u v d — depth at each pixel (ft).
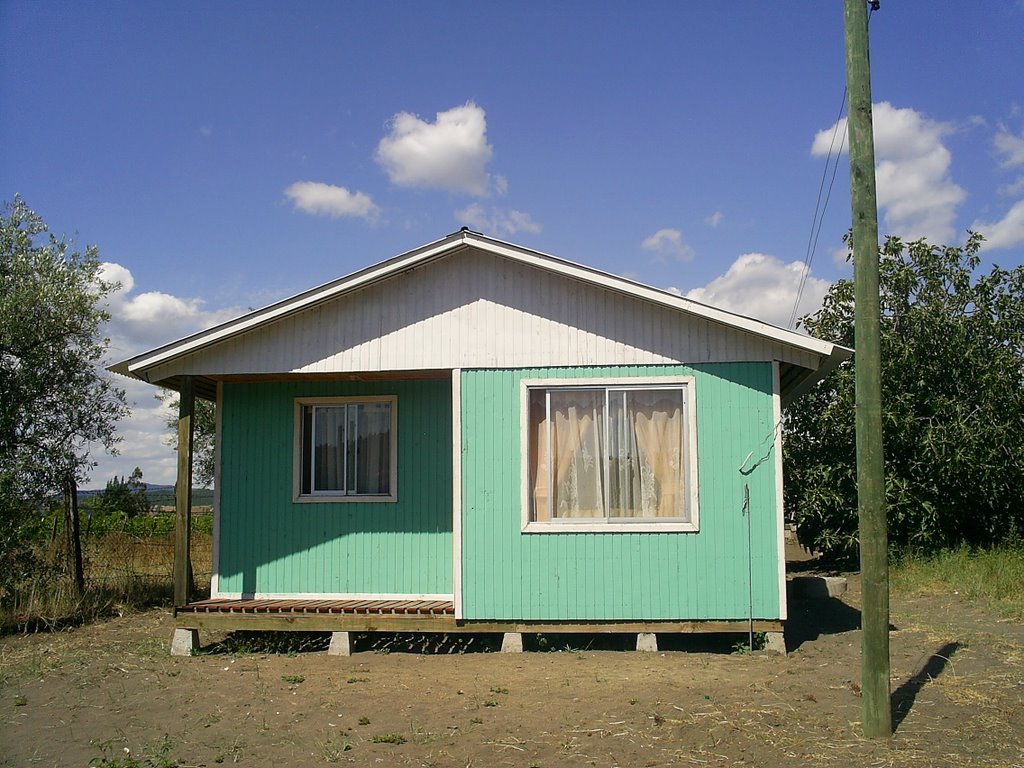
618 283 28.04
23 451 36.40
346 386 32.73
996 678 23.00
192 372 30.27
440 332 29.40
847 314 49.85
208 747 19.35
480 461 28.81
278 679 25.55
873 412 18.81
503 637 28.66
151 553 54.34
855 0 19.29
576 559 28.25
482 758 18.11
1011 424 46.62
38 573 35.99
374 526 32.09
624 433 28.58
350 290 29.63
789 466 49.90
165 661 28.43
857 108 19.08
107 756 18.88
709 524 27.84
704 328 28.35
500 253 28.68
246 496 32.71
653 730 19.51
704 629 27.63
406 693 23.56
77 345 38.60
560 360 28.78
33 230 38.70
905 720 19.70
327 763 18.06
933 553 45.68
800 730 19.19
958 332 47.21
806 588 39.04
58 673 26.78
